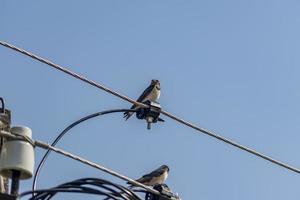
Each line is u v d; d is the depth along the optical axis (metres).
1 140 12.86
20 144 12.16
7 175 12.22
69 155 12.84
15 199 11.86
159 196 13.86
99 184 13.46
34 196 12.83
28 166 12.09
